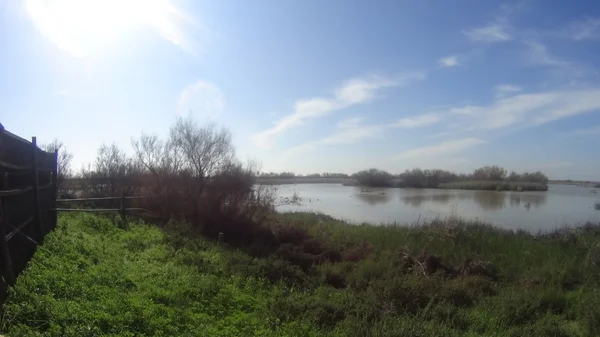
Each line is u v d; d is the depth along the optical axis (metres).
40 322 5.43
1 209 6.01
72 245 9.47
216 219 19.73
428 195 54.00
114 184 25.03
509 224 27.20
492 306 10.14
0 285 5.59
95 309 6.21
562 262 15.32
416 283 11.13
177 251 12.68
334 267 13.95
